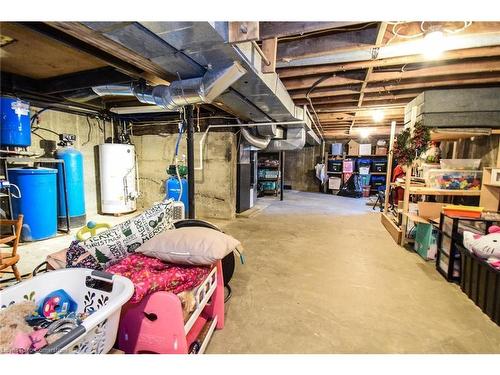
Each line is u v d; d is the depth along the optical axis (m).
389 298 2.13
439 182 3.29
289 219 5.01
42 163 3.89
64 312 1.20
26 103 3.22
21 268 2.55
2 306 1.06
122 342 1.30
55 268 1.47
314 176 10.20
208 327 1.60
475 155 3.57
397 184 3.95
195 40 1.53
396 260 2.94
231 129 4.84
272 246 3.39
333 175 9.42
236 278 2.46
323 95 3.53
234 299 2.10
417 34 1.91
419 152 3.36
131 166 5.00
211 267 1.60
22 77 3.01
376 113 5.11
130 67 2.24
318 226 4.48
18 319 0.99
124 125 5.31
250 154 6.16
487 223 2.30
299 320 1.83
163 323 1.23
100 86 2.84
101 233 1.56
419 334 1.69
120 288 1.12
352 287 2.31
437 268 2.67
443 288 2.30
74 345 0.85
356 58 2.41
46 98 3.50
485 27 1.82
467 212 2.58
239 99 2.87
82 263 1.44
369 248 3.35
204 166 5.02
